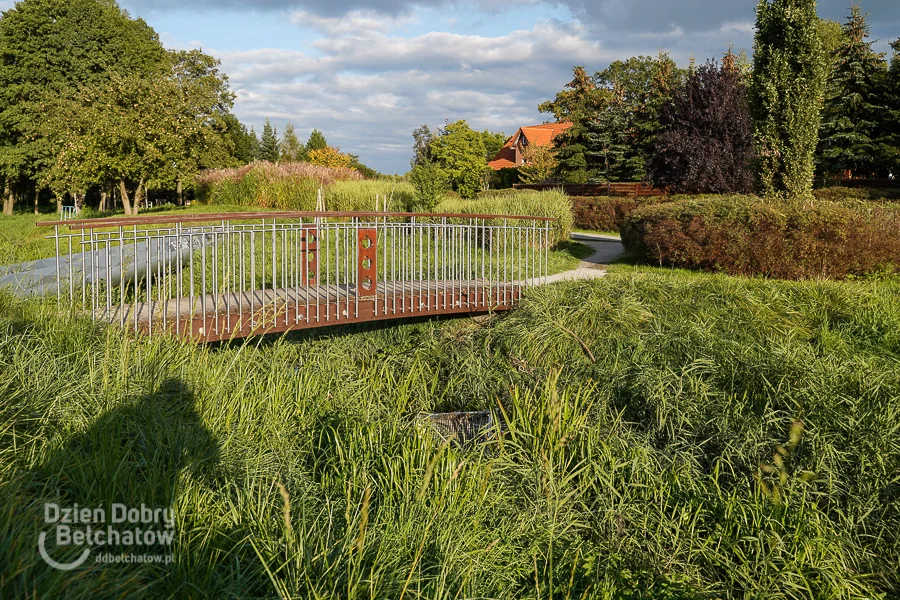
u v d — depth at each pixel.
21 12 32.12
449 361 7.91
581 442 5.19
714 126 23.97
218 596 2.91
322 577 3.10
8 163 31.91
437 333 9.02
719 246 11.02
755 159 13.48
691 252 11.48
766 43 13.24
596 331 7.88
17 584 2.38
